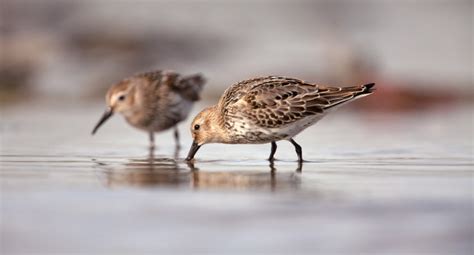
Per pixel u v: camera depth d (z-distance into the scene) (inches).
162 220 310.5
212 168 453.7
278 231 296.5
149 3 1376.7
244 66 1099.9
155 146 589.0
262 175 424.2
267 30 1293.1
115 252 272.2
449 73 1072.8
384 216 318.3
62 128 701.3
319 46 1190.9
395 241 285.9
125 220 310.0
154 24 1254.3
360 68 1038.4
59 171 433.7
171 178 410.3
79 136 644.1
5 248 275.3
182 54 1139.3
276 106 482.9
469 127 727.7
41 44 1069.8
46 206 332.5
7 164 463.2
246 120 486.6
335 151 546.9
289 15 1381.6
